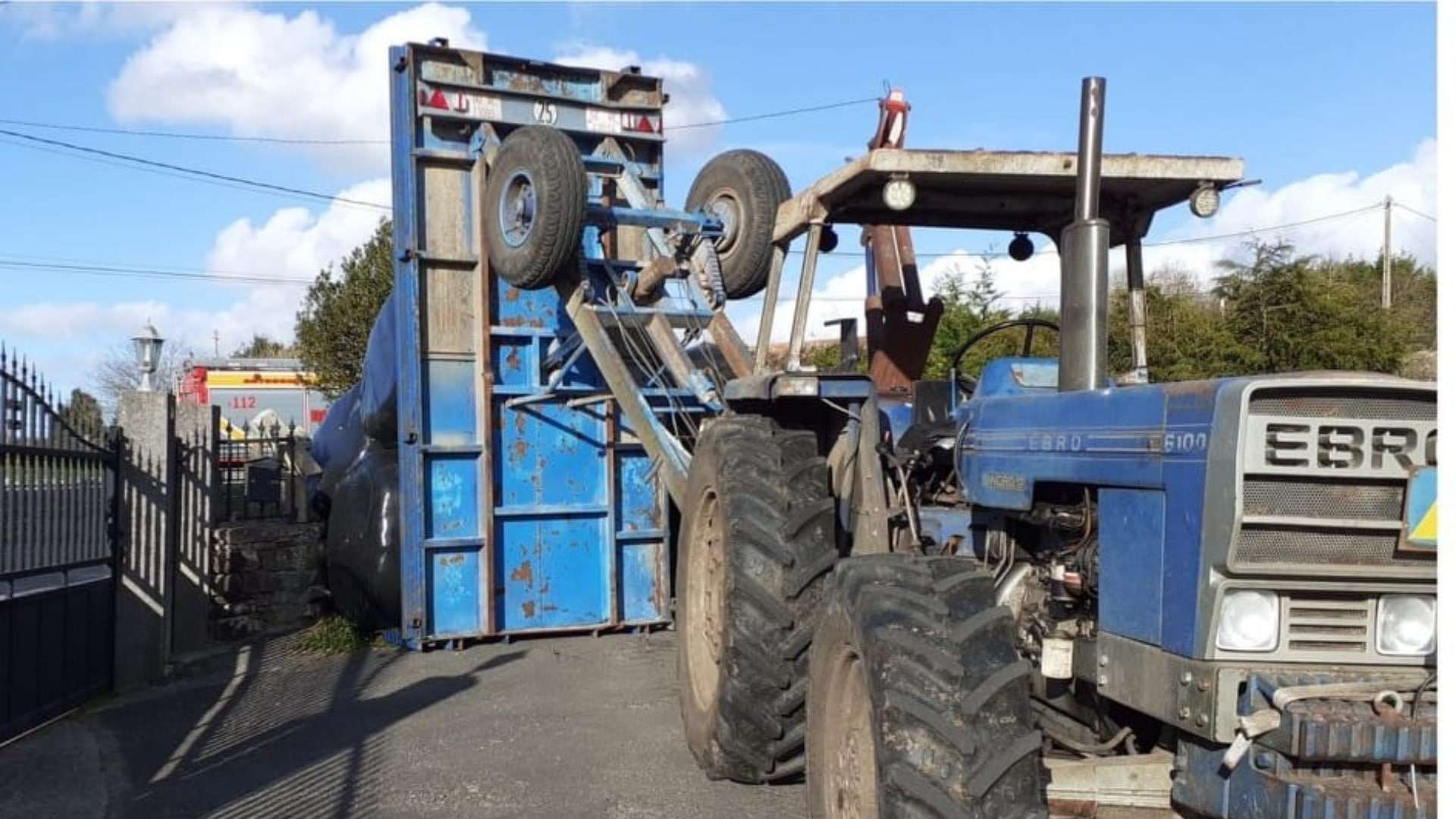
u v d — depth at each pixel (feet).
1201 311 53.26
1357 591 9.98
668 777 17.95
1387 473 9.86
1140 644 10.72
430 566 27.84
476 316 28.22
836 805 12.61
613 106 29.43
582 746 19.63
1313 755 9.18
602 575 29.50
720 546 17.16
